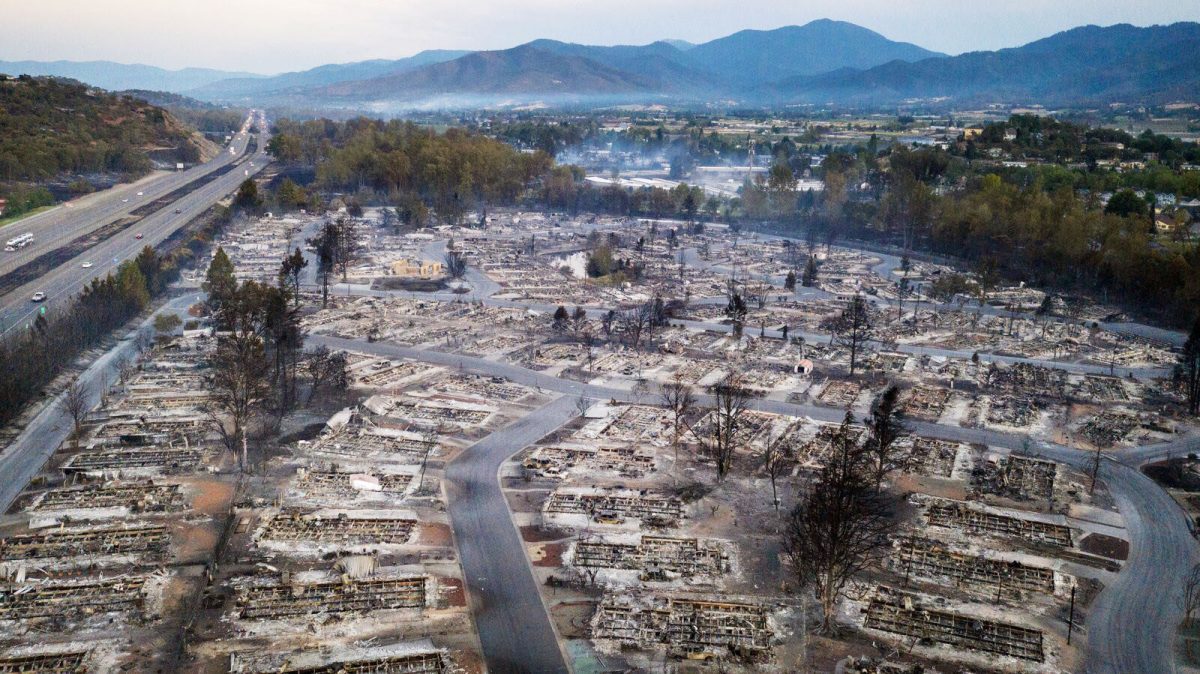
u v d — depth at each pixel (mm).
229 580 119812
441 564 125500
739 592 119938
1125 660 106750
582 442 172500
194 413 184000
